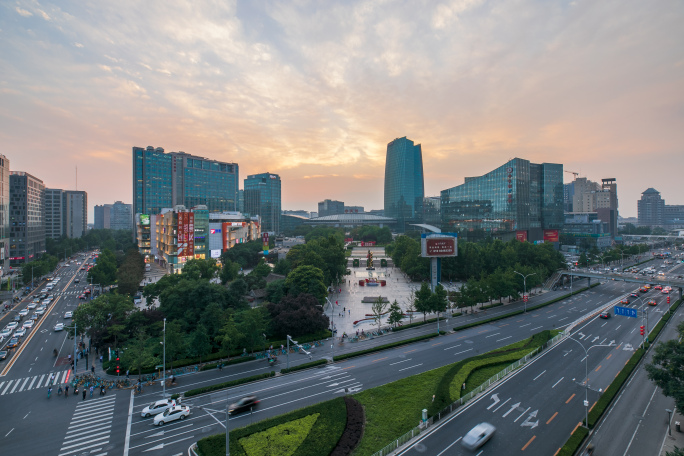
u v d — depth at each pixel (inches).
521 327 3287.4
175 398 2033.7
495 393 2017.7
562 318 3550.7
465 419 1756.9
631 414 1827.0
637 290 4805.6
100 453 1552.7
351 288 5255.9
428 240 4286.4
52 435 1691.7
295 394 2071.9
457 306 3922.2
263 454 1480.1
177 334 2404.0
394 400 1946.4
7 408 1945.1
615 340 2861.7
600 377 2215.8
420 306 3427.7
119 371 2362.2
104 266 4933.6
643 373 2287.2
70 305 4185.5
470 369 2262.6
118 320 2802.7
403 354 2679.6
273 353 2716.5
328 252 5078.7
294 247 6407.5
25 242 7091.5
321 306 3543.3
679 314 3595.0
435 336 3083.2
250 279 4222.4
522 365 2399.1
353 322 3575.3
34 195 7623.0
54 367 2500.0
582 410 1833.2
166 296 3287.4
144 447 1594.5
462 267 5398.6
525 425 1700.3
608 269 6461.6
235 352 2677.2
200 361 2522.1
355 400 1913.1
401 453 1501.0
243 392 2102.6
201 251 6240.2
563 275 5452.8
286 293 3843.5
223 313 2942.9
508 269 4451.3
